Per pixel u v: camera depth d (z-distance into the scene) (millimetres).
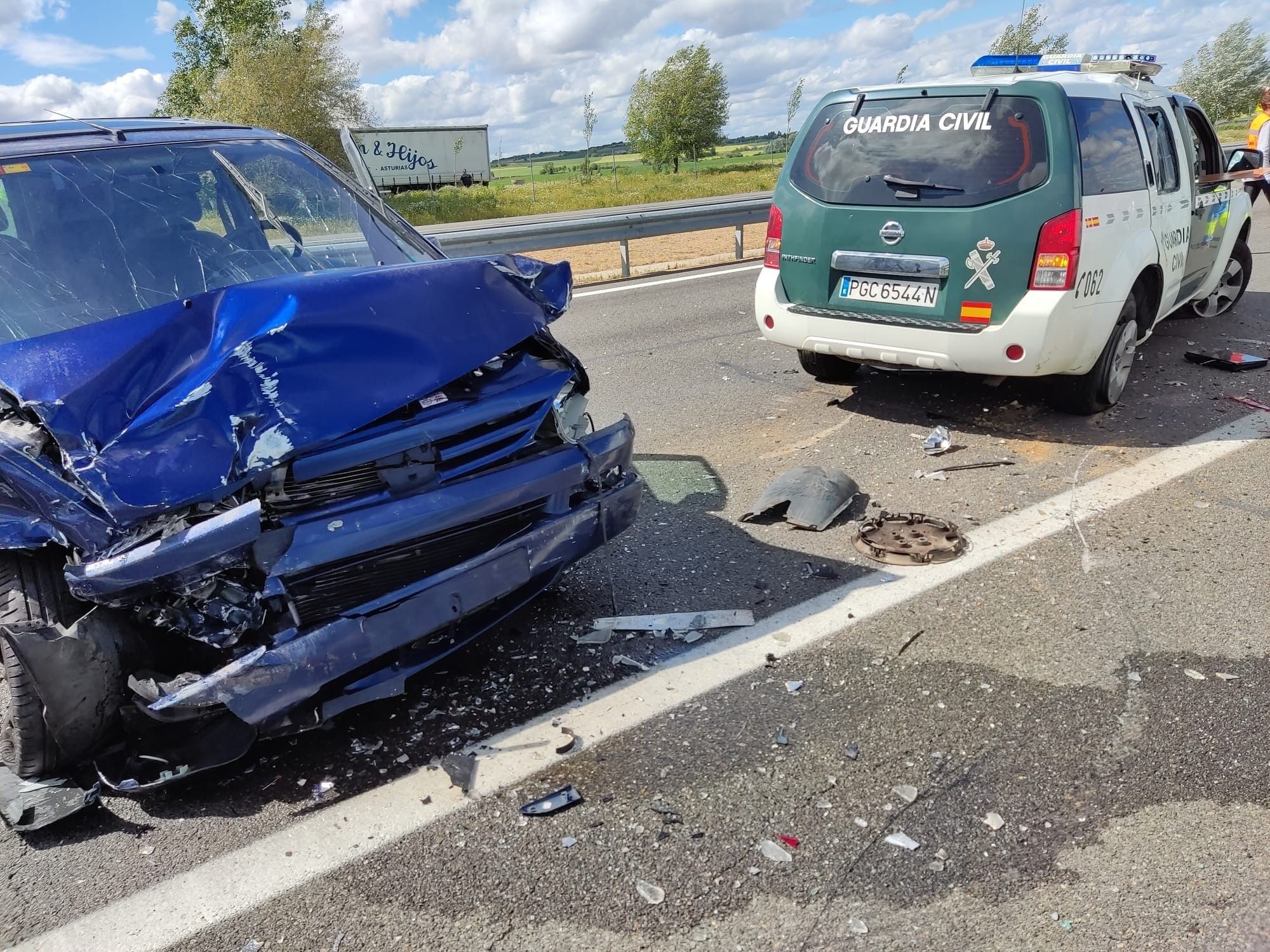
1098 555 3955
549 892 2307
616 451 3205
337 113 38531
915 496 4707
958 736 2826
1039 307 4816
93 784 2748
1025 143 4832
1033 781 2615
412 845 2490
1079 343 5031
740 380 7074
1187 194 6352
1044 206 4750
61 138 3547
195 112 45562
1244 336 7629
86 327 2668
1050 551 4020
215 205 3566
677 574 3984
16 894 2393
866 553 4090
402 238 3975
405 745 2924
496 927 2209
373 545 2598
